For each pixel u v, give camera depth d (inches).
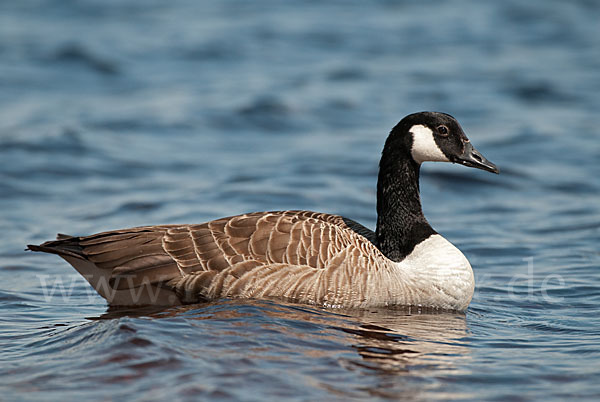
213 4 1691.7
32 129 897.5
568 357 366.0
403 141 477.4
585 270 539.8
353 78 1186.0
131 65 1232.2
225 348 354.9
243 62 1267.2
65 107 1013.2
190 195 708.7
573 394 319.6
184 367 331.9
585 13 1631.4
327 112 1018.7
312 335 378.0
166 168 800.9
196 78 1171.3
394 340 382.3
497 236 627.5
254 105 1027.3
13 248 573.6
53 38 1355.8
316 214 474.0
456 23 1552.7
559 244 604.1
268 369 333.7
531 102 1079.0
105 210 666.8
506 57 1321.4
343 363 346.3
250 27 1493.6
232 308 402.9
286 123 975.0
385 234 477.4
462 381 332.5
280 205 684.1
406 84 1155.9
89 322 409.1
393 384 325.7
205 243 422.0
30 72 1175.6
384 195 480.4
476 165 474.0
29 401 302.8
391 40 1424.7
